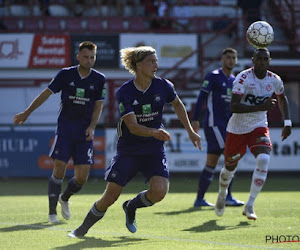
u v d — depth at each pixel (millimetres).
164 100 14414
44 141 39938
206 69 48469
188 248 13297
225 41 50031
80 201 25609
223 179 18953
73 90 18469
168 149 40781
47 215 20297
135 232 15844
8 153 39875
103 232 16109
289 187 33375
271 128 41469
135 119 13844
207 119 23547
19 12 49938
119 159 14375
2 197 27922
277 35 50500
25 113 18344
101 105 18875
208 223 17984
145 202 14766
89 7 50281
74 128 18656
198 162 41031
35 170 39938
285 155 41469
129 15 50531
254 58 17766
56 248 13453
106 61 47125
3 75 47094
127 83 14219
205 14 51094
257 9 49500
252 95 18031
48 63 47031
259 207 22625
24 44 46938
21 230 16531
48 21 48750
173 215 20156
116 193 14500
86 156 18750
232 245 13742
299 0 53219
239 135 18359
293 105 49750
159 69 48406
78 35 47219
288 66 49031
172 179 39594
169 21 49688
